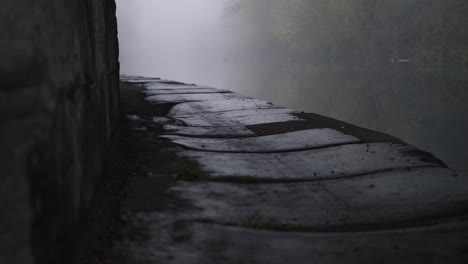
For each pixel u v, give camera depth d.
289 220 3.12
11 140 1.46
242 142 5.63
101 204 3.28
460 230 2.80
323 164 4.47
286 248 2.63
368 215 3.18
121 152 5.00
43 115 1.73
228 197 3.57
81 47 2.94
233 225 3.01
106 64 4.64
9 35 1.51
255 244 2.69
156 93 10.84
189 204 3.38
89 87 3.17
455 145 9.95
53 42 2.07
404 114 14.79
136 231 2.82
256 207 3.37
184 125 6.86
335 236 2.81
